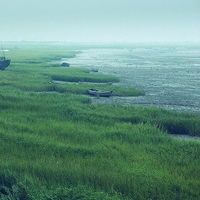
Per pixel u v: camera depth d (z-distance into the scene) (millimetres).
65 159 17234
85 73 65062
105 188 13594
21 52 148625
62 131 22953
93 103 37812
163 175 15047
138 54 167250
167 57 141500
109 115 28938
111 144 20391
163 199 12898
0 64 67188
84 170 15219
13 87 45000
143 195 13094
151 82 58906
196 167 16500
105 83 55188
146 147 20281
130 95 44750
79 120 26969
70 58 126938
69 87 46531
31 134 22031
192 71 80062
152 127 24984
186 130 26625
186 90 50062
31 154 17734
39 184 13578
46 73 63094
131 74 71688
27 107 30578
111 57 137250
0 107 30516
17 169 15203
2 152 17875
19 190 13094
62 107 31094
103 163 16719
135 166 16422
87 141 21016
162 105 38250
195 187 13875
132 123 27875
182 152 19328
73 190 12805
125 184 13867
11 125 23922
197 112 34781
